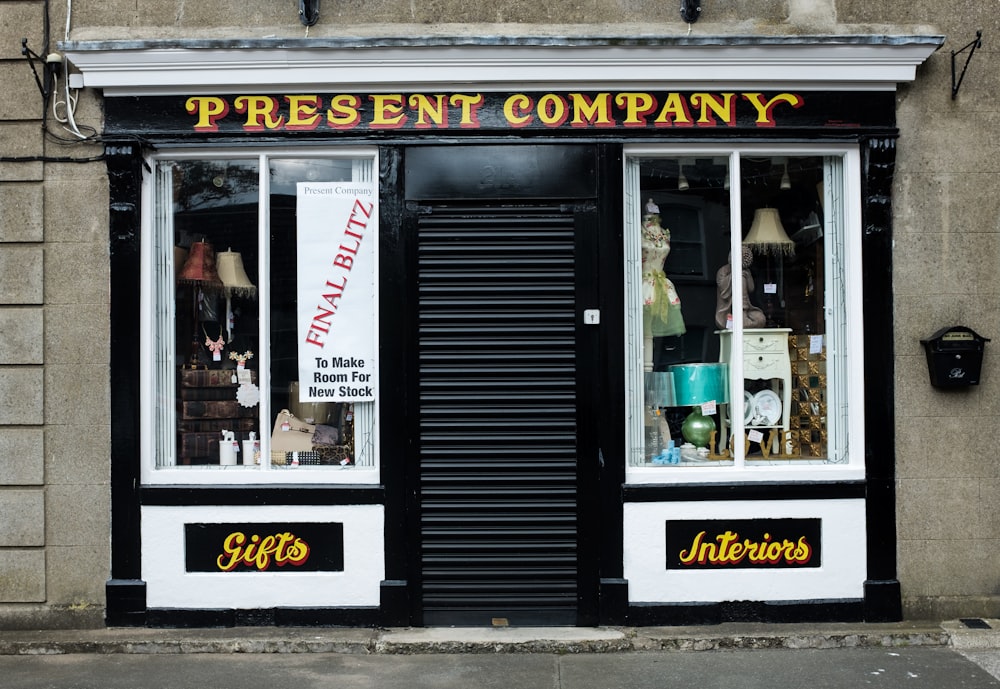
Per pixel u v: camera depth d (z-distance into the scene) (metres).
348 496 5.54
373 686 4.76
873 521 5.58
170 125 5.57
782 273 5.86
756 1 5.66
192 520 5.54
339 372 5.68
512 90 5.56
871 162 5.59
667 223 5.82
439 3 5.62
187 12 5.61
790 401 5.84
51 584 5.55
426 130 5.56
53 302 5.56
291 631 5.46
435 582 5.56
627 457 5.71
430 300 5.59
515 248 5.59
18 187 5.56
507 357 5.58
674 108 5.58
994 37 5.65
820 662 5.08
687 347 5.85
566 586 5.56
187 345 5.78
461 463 5.57
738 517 5.56
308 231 5.69
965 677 4.85
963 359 5.53
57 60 5.54
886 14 5.67
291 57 5.45
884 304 5.61
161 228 5.74
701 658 5.16
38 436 5.54
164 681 4.84
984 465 5.62
